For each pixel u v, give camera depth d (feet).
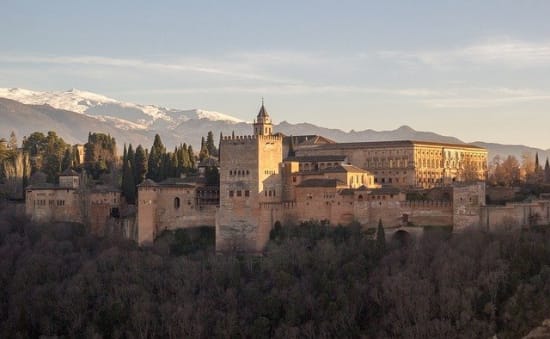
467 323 640.17
